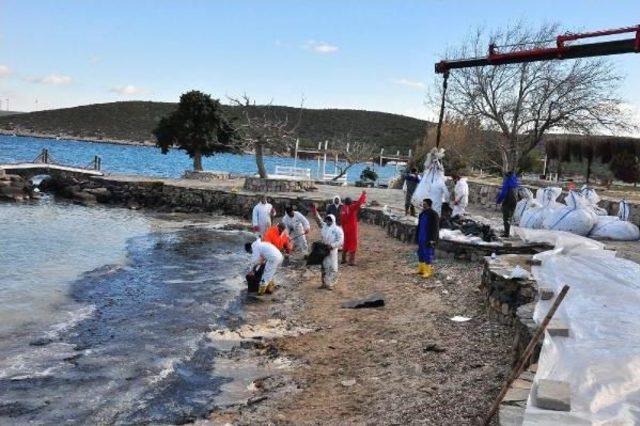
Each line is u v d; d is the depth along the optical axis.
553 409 4.98
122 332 10.61
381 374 8.23
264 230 18.05
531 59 10.56
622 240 16.67
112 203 33.06
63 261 16.73
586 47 9.85
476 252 14.72
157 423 7.12
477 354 8.45
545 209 17.42
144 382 8.38
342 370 8.62
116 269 15.93
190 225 25.53
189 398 7.87
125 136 185.25
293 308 12.20
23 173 37.88
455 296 11.84
